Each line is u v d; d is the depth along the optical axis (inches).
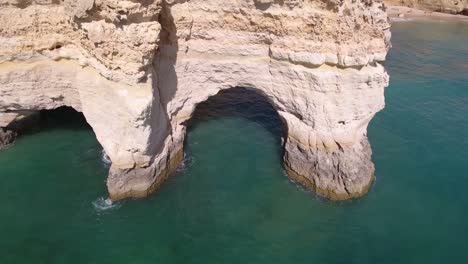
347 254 700.7
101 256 676.1
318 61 776.3
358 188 836.0
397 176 919.7
